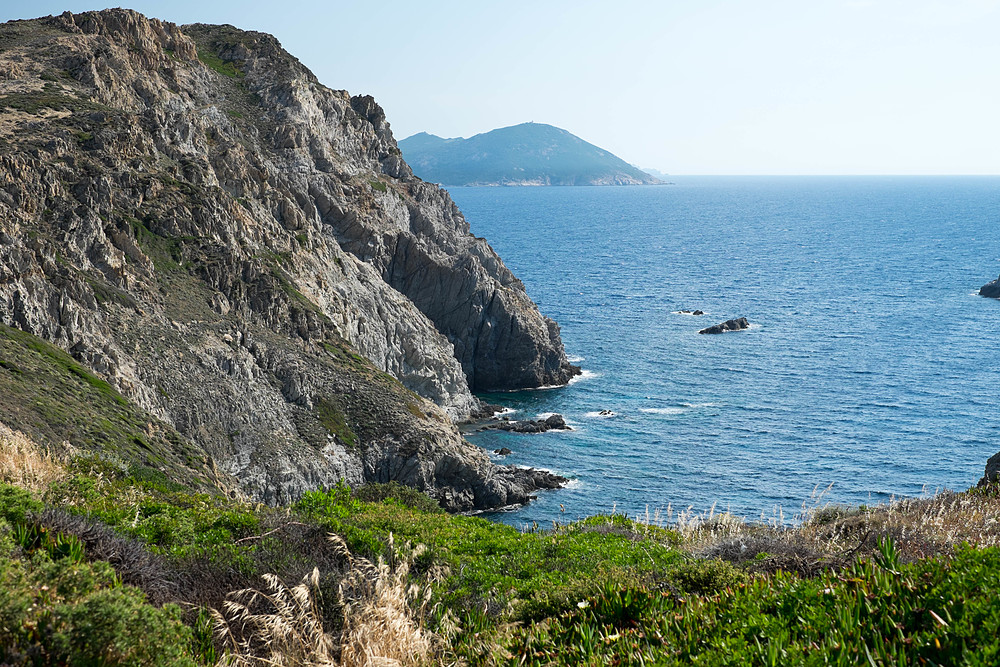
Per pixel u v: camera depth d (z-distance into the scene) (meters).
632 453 81.88
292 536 18.05
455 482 72.69
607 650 11.52
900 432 86.69
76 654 9.94
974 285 183.62
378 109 138.75
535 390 106.62
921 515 21.67
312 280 86.69
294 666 11.74
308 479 65.62
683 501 70.19
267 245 85.25
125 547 14.84
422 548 14.91
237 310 74.62
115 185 73.31
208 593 13.98
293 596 12.86
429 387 95.38
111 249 66.25
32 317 54.88
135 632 10.41
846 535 20.52
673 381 107.44
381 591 12.60
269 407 68.44
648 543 22.02
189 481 47.53
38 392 46.31
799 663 9.53
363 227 106.19
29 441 33.00
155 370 61.38
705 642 10.95
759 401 98.19
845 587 11.60
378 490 39.38
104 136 76.75
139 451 47.06
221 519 19.80
